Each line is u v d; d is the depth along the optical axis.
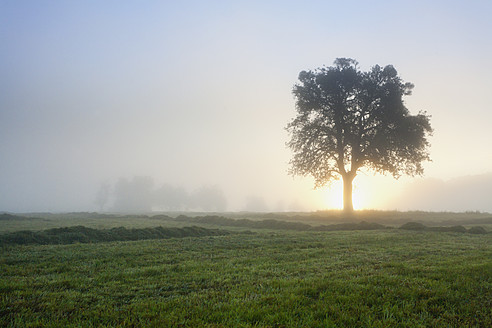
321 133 40.34
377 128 38.00
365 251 12.04
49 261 9.91
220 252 11.93
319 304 5.57
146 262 9.84
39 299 5.95
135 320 4.87
